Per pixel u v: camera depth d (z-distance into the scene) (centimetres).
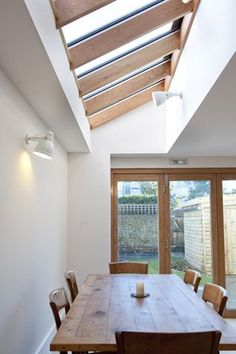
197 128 376
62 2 228
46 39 207
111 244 537
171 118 466
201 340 164
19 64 224
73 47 296
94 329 197
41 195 347
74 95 332
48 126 369
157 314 228
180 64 382
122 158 550
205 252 536
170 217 542
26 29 184
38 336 330
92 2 231
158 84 492
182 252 537
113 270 419
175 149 490
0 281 230
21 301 277
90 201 512
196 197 544
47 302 371
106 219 510
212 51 254
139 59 368
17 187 267
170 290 302
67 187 511
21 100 278
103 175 514
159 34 354
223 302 244
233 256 531
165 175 547
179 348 164
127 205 546
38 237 335
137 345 164
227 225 537
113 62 366
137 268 421
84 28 278
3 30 184
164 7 300
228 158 544
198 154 527
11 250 253
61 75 259
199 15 290
